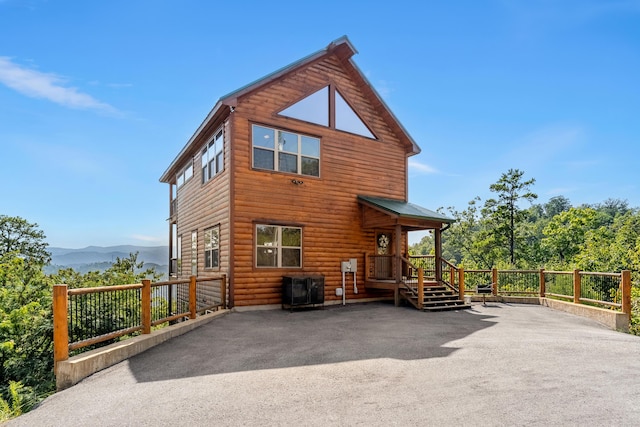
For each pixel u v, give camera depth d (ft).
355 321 30.12
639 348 20.71
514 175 93.35
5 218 85.46
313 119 41.91
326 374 16.21
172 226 65.72
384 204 42.39
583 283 35.99
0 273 26.86
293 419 11.73
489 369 16.71
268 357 19.16
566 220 118.01
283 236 38.63
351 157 44.47
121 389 14.98
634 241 77.61
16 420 12.48
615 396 13.42
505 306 40.83
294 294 35.88
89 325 19.30
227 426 11.37
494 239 94.79
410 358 18.67
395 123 47.83
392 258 46.75
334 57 44.42
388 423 11.32
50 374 21.45
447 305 38.88
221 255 37.70
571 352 19.75
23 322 22.74
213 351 20.52
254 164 37.32
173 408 12.85
